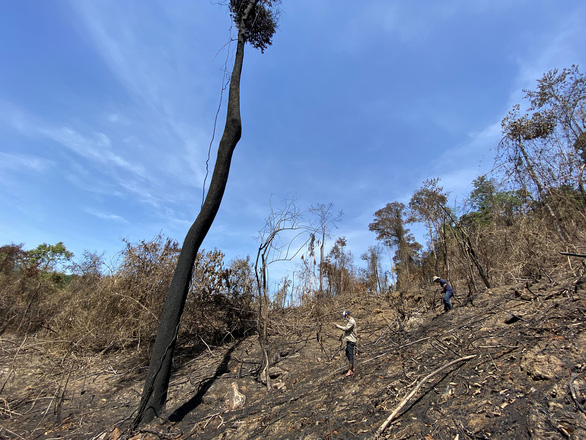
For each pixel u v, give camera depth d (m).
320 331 9.84
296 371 7.24
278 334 10.05
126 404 6.31
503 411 2.89
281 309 12.52
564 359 3.24
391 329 8.34
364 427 3.51
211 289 9.95
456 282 11.62
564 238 8.27
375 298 15.16
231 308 9.80
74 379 7.39
